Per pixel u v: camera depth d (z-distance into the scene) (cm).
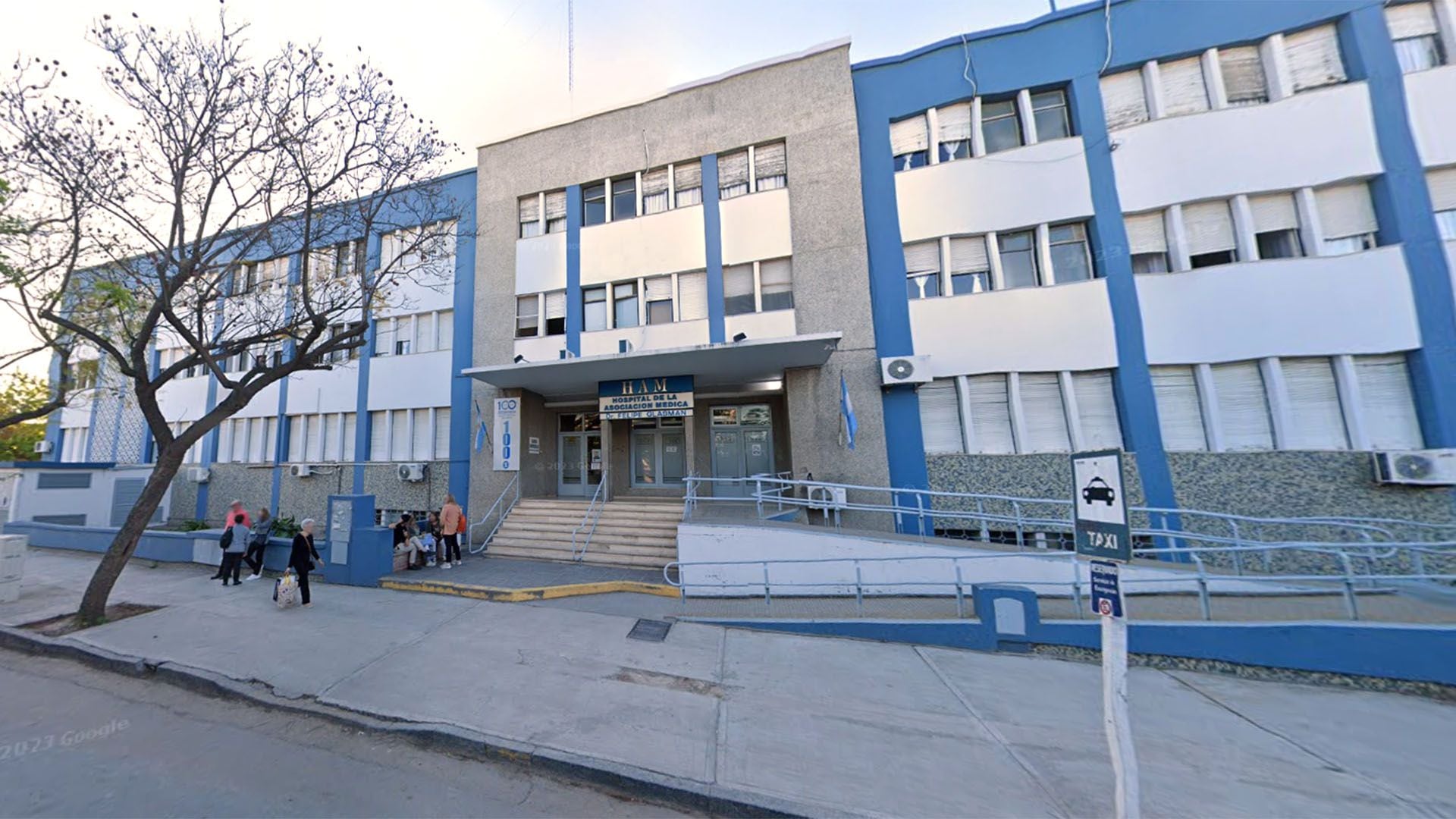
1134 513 915
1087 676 552
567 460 1448
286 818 313
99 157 675
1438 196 839
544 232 1330
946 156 1097
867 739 413
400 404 1388
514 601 776
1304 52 918
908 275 1094
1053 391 1000
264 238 927
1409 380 834
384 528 892
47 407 760
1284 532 845
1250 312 898
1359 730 448
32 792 335
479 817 323
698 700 473
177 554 1039
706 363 1068
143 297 892
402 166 857
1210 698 508
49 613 703
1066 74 1027
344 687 485
